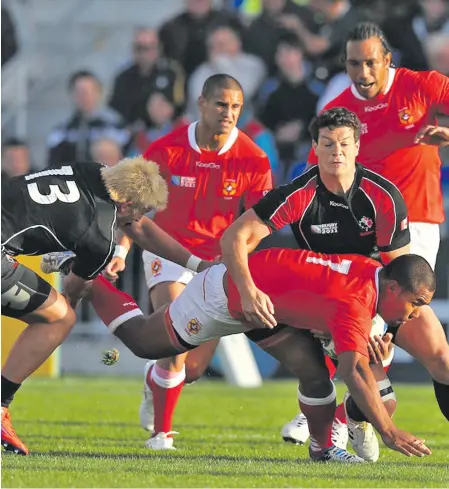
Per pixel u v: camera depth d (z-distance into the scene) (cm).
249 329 2123
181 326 2136
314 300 1956
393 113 2638
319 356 2147
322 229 2145
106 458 2111
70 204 2011
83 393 3769
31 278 2122
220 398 3681
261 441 2608
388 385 2172
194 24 5372
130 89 5109
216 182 2694
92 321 4622
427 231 2664
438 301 4269
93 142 4922
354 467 2039
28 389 3888
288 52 4934
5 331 4003
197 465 2012
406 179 2648
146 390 2720
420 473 1964
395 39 4928
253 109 5116
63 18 6181
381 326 2189
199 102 2677
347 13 5041
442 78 2658
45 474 1809
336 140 2058
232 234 2053
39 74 6025
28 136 5838
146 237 2369
